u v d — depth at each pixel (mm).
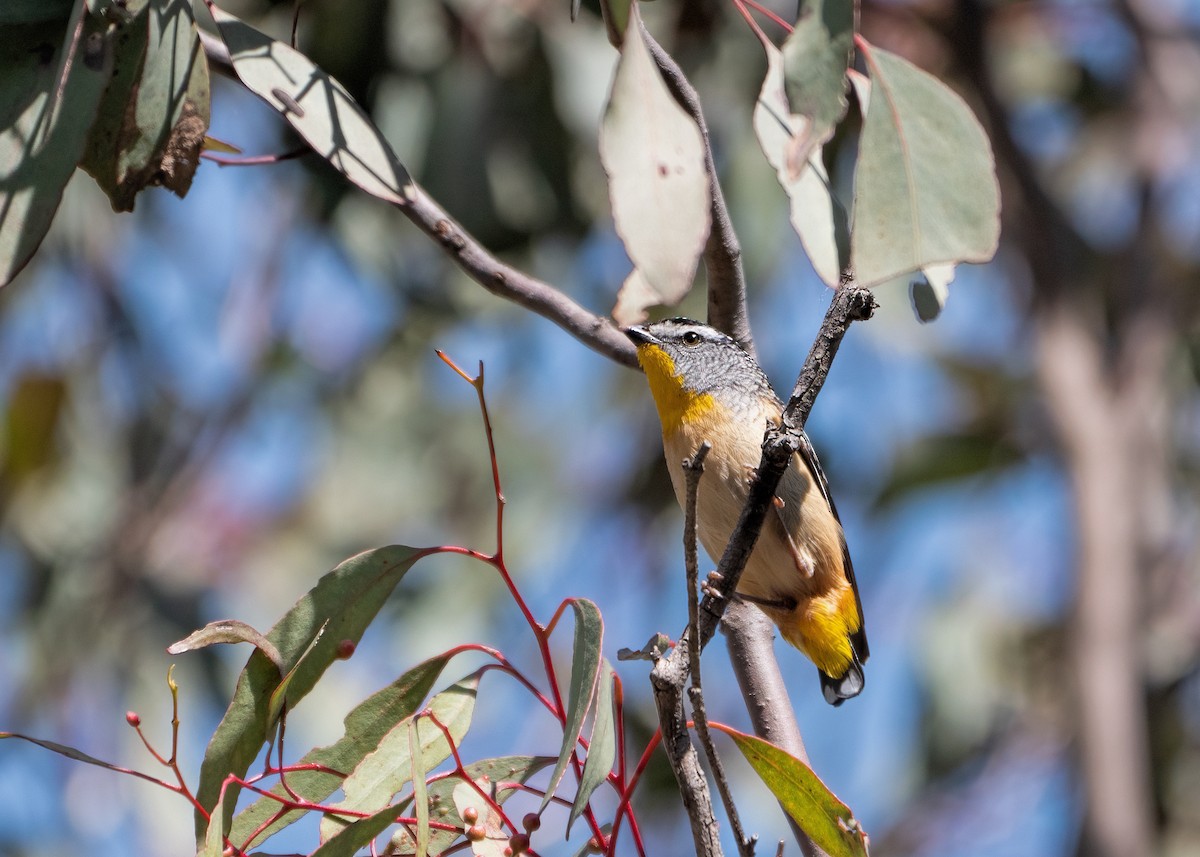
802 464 7305
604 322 7215
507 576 4965
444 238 6812
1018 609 14281
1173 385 15047
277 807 5102
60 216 13047
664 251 4715
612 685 4781
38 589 13141
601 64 10930
